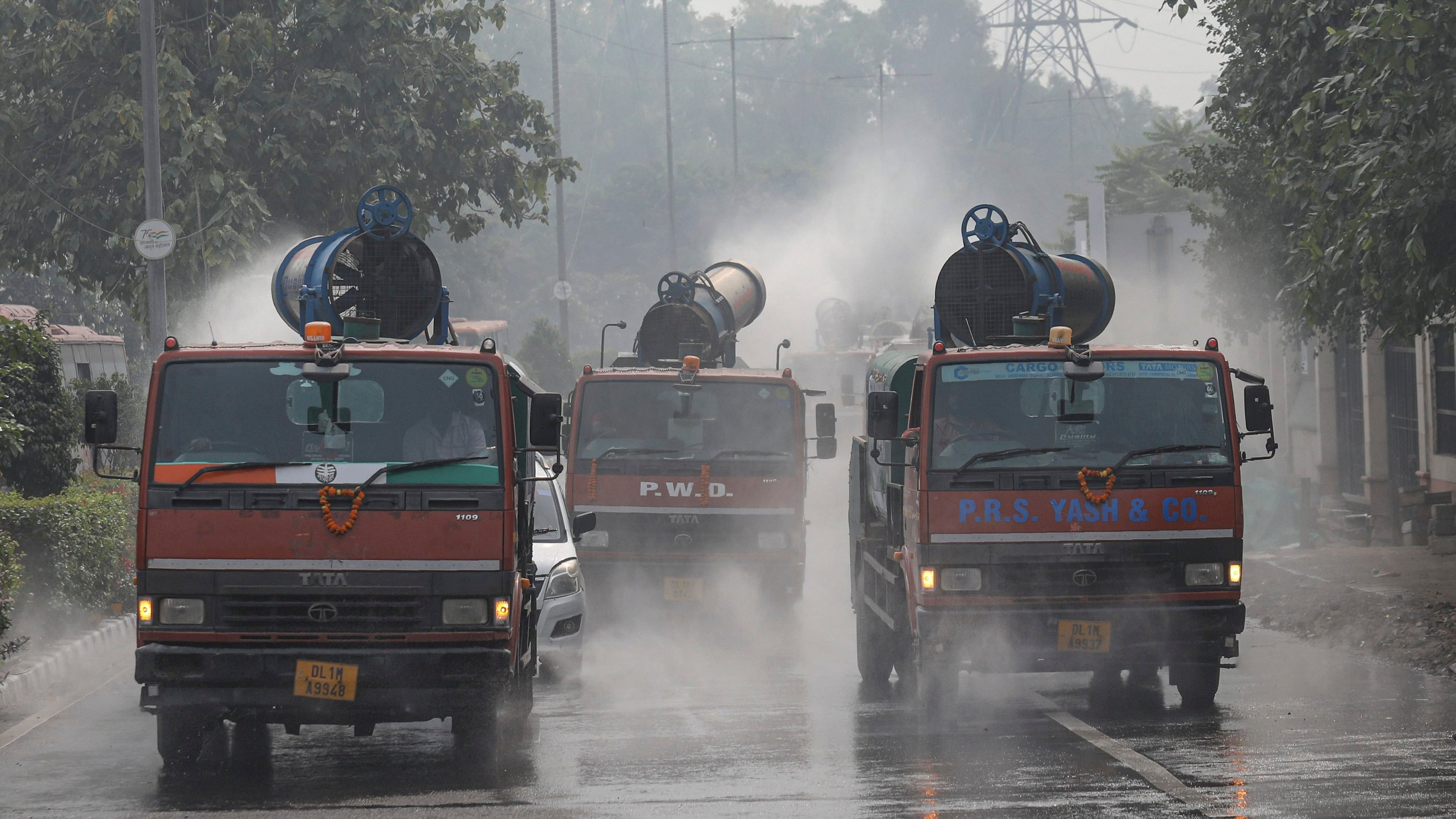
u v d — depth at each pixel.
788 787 14.62
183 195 43.84
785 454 27.44
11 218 46.44
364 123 49.16
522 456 16.64
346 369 15.37
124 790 14.85
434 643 14.99
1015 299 20.62
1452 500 36.28
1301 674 21.62
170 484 15.03
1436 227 20.88
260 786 15.02
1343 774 14.66
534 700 20.61
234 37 45.56
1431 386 38.94
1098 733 17.22
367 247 18.23
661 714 19.30
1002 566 17.53
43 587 24.81
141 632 14.95
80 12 46.00
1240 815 13.08
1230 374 17.98
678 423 27.50
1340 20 24.17
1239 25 27.17
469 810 13.80
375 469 15.12
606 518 27.31
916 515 18.03
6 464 30.69
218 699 14.79
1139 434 17.78
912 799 13.97
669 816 13.51
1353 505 43.94
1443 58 20.50
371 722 15.21
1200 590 17.56
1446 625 23.77
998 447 17.73
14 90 46.81
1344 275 25.02
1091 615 17.38
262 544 14.93
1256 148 32.50
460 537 15.05
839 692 21.22
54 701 20.95
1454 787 14.04
